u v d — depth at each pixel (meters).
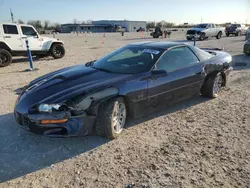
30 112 3.14
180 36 34.69
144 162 2.97
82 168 2.87
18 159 3.05
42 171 2.83
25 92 3.62
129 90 3.53
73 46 18.94
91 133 3.39
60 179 2.68
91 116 3.24
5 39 10.27
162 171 2.79
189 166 2.88
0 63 9.86
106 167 2.88
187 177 2.68
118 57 4.39
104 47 17.97
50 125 3.08
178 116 4.43
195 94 4.90
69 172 2.80
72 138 3.55
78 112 3.13
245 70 8.52
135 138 3.59
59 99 3.12
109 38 31.31
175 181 2.61
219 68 5.25
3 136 3.61
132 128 3.91
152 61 3.99
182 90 4.46
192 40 24.44
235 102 5.18
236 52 13.68
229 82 6.84
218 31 26.08
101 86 3.34
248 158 3.05
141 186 2.54
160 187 2.52
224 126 4.00
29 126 3.18
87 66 4.39
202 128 3.93
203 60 4.91
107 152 3.21
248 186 2.54
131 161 3.00
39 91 3.41
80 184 2.59
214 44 19.08
